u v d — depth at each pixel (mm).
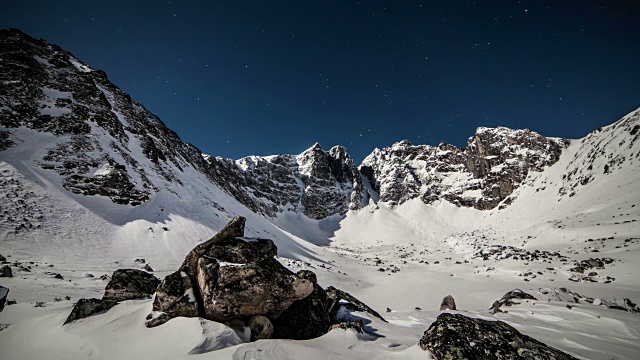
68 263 26906
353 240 140000
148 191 47812
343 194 175500
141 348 7055
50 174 40188
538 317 16219
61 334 8000
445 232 133500
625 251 49031
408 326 13172
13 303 13359
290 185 173000
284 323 9438
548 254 60562
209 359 6312
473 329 7371
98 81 75812
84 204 38938
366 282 59906
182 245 39500
